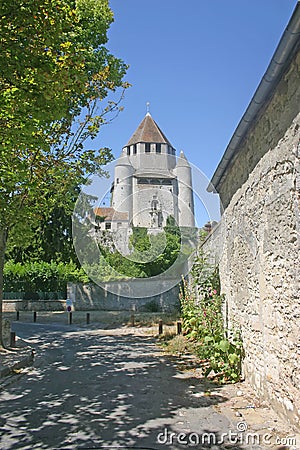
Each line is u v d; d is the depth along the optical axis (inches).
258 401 191.8
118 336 492.4
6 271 973.2
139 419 170.2
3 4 175.6
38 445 143.6
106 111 413.7
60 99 220.7
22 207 338.0
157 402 195.6
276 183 171.3
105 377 258.4
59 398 207.8
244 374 230.5
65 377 261.4
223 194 305.4
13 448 141.2
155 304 746.2
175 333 470.0
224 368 239.1
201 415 173.5
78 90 225.5
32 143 238.8
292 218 153.2
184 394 209.6
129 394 212.5
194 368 277.6
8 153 253.0
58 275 950.4
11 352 351.3
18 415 179.0
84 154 406.6
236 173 253.6
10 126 226.1
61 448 140.3
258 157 200.2
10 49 182.7
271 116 178.2
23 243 398.0
